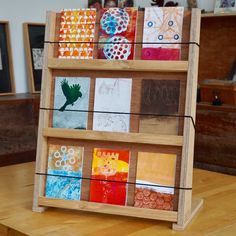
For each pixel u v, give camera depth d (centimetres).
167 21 129
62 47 137
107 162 131
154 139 126
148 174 128
